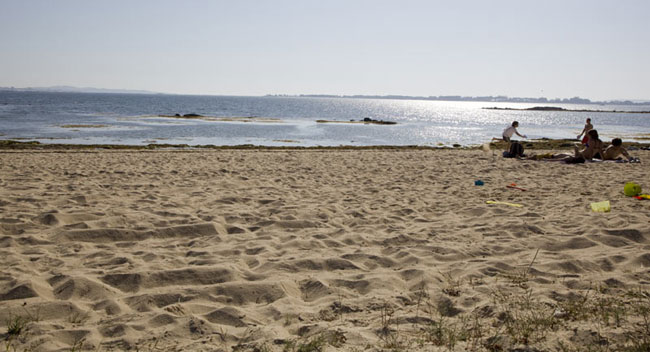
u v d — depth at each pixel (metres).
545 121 73.25
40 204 6.89
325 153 18.23
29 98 127.88
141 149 20.61
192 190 8.59
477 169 12.75
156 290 3.81
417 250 4.96
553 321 3.14
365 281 4.03
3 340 2.88
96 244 5.12
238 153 17.42
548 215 6.68
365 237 5.52
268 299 3.71
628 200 7.95
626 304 3.45
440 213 7.00
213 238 5.41
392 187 9.42
